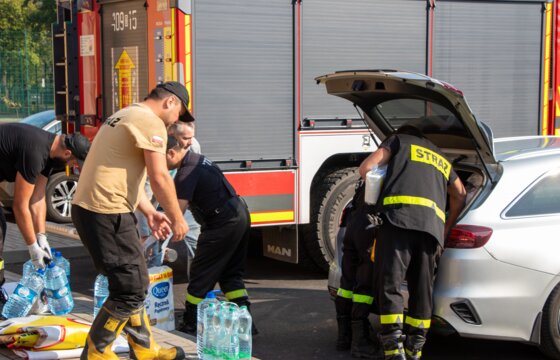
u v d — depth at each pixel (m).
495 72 9.08
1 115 30.08
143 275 4.76
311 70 8.11
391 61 8.51
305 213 8.15
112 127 4.62
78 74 9.03
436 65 8.73
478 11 8.91
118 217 4.61
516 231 5.45
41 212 6.02
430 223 5.19
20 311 6.04
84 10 8.79
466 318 5.39
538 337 5.54
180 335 5.91
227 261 6.07
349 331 6.02
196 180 5.87
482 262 5.36
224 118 7.71
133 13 8.08
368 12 8.34
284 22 7.95
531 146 6.39
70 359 5.16
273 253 8.41
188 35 7.48
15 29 39.91
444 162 5.45
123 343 5.29
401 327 5.31
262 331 6.56
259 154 7.90
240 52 7.75
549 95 9.43
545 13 9.30
